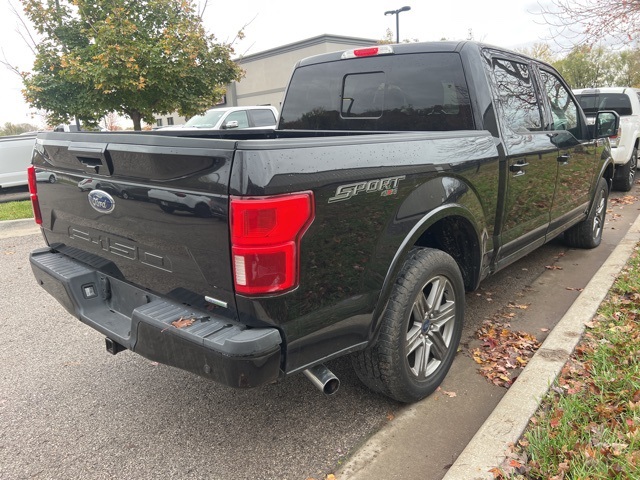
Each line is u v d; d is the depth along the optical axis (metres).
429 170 2.66
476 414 2.82
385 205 2.41
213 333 2.04
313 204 2.04
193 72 9.97
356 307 2.36
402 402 2.94
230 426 2.81
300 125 4.25
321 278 2.14
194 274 2.16
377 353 2.61
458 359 3.44
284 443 2.64
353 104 3.88
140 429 2.81
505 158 3.32
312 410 2.93
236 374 1.96
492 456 2.29
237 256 1.93
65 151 2.64
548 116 4.23
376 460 2.48
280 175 1.93
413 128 3.57
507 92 3.60
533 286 4.79
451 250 3.29
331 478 2.37
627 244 5.32
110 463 2.53
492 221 3.34
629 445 2.29
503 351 3.51
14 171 13.21
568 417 2.49
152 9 9.53
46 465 2.53
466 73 3.29
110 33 8.70
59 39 9.45
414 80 3.52
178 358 2.16
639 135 9.78
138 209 2.30
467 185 2.99
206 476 2.42
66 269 2.92
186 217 2.08
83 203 2.68
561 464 2.19
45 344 3.92
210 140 1.95
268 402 3.03
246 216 1.88
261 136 4.01
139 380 3.34
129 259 2.52
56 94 9.49
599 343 3.21
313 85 4.11
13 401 3.11
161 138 2.08
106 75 8.81
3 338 4.04
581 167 4.80
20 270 5.98
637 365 2.87
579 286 4.75
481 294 4.62
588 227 5.60
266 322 2.01
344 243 2.22
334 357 2.33
